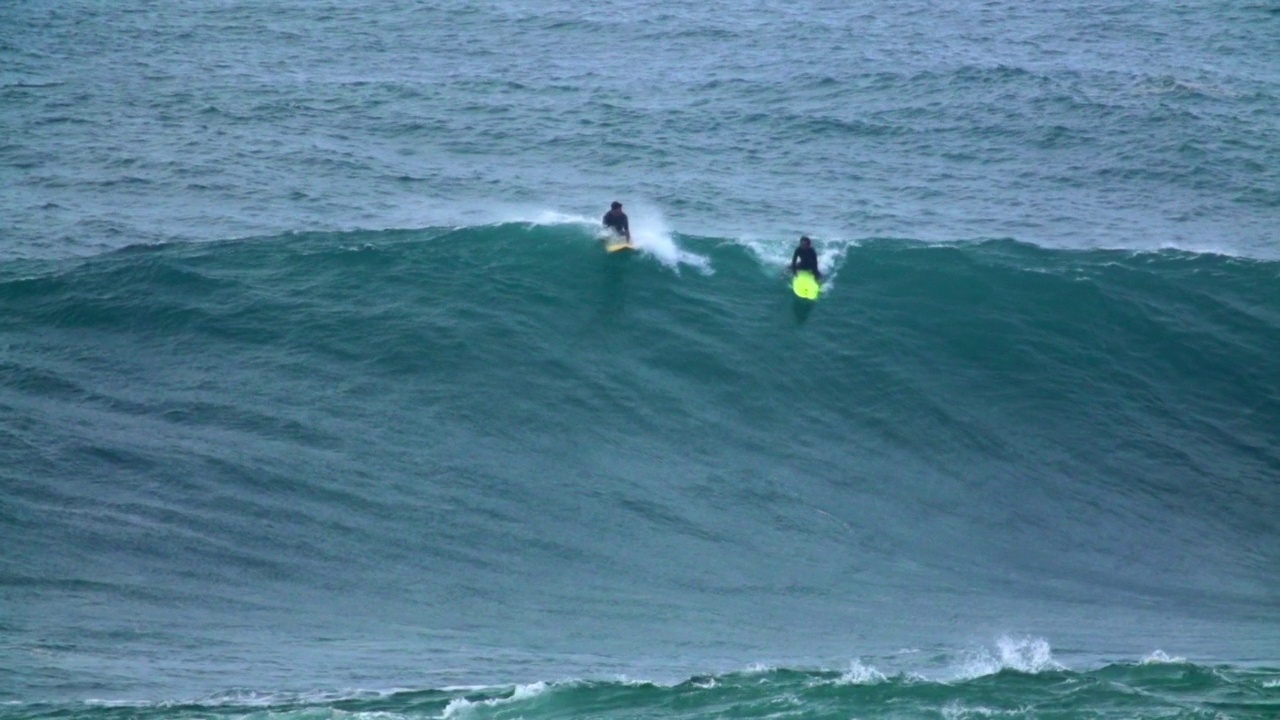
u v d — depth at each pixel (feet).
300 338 315.99
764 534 270.46
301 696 193.16
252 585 239.91
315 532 255.70
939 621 242.37
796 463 293.64
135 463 269.85
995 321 339.36
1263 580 268.82
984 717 178.81
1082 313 342.85
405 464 277.85
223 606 232.73
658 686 190.90
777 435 301.63
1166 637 236.84
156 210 428.56
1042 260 360.28
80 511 253.85
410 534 258.16
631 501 275.39
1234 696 187.42
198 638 220.02
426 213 428.15
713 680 194.18
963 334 335.26
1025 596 256.32
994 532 278.87
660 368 316.60
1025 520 283.18
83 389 296.71
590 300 336.29
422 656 215.72
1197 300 347.77
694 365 318.86
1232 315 344.08
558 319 328.49
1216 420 315.99
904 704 183.01
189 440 278.87
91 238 400.47
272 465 272.51
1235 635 240.12
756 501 280.51
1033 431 307.99
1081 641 233.14
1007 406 314.55
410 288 334.65
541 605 241.76
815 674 197.06
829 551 267.18
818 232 415.85
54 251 387.55
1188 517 287.07
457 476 276.21
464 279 338.54
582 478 280.51
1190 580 267.39
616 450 290.56
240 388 298.56
